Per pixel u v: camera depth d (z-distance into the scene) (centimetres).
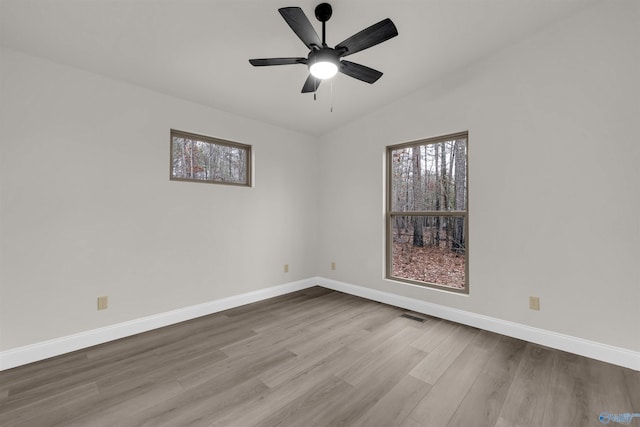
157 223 296
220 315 330
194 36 229
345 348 249
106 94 267
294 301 381
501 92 277
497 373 210
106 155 266
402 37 254
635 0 215
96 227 260
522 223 266
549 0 222
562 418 164
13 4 184
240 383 198
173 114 310
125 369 216
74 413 168
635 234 217
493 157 283
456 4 220
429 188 343
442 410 171
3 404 176
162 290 299
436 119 323
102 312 262
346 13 220
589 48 233
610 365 220
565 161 245
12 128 222
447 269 328
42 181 234
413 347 250
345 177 423
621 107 221
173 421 162
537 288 259
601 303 229
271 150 402
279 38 238
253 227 381
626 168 220
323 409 172
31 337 229
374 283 388
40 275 233
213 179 348
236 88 308
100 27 210
